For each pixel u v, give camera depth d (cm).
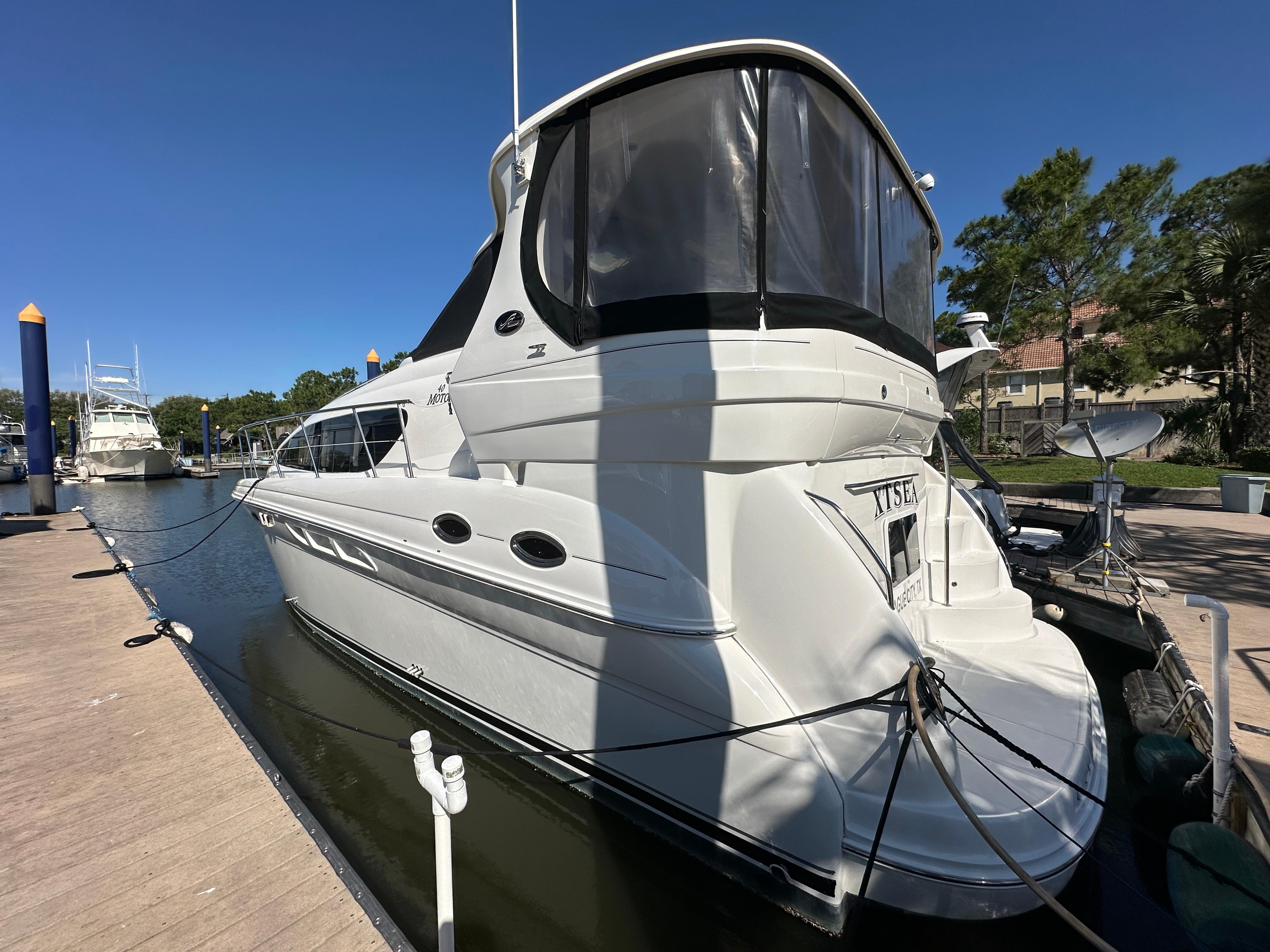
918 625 339
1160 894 248
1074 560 616
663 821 257
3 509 1783
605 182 248
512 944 237
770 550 228
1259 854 218
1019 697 274
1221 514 932
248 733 309
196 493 2311
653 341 228
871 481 288
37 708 341
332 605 485
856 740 216
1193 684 313
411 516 348
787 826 219
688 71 232
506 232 292
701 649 232
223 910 193
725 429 220
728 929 235
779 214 226
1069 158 1428
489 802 315
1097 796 220
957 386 677
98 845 224
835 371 224
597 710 275
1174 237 1410
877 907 212
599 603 254
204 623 675
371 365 836
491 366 285
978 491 675
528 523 277
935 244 390
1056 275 1483
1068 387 1490
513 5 288
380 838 304
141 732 312
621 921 247
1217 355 1477
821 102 243
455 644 354
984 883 192
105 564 772
